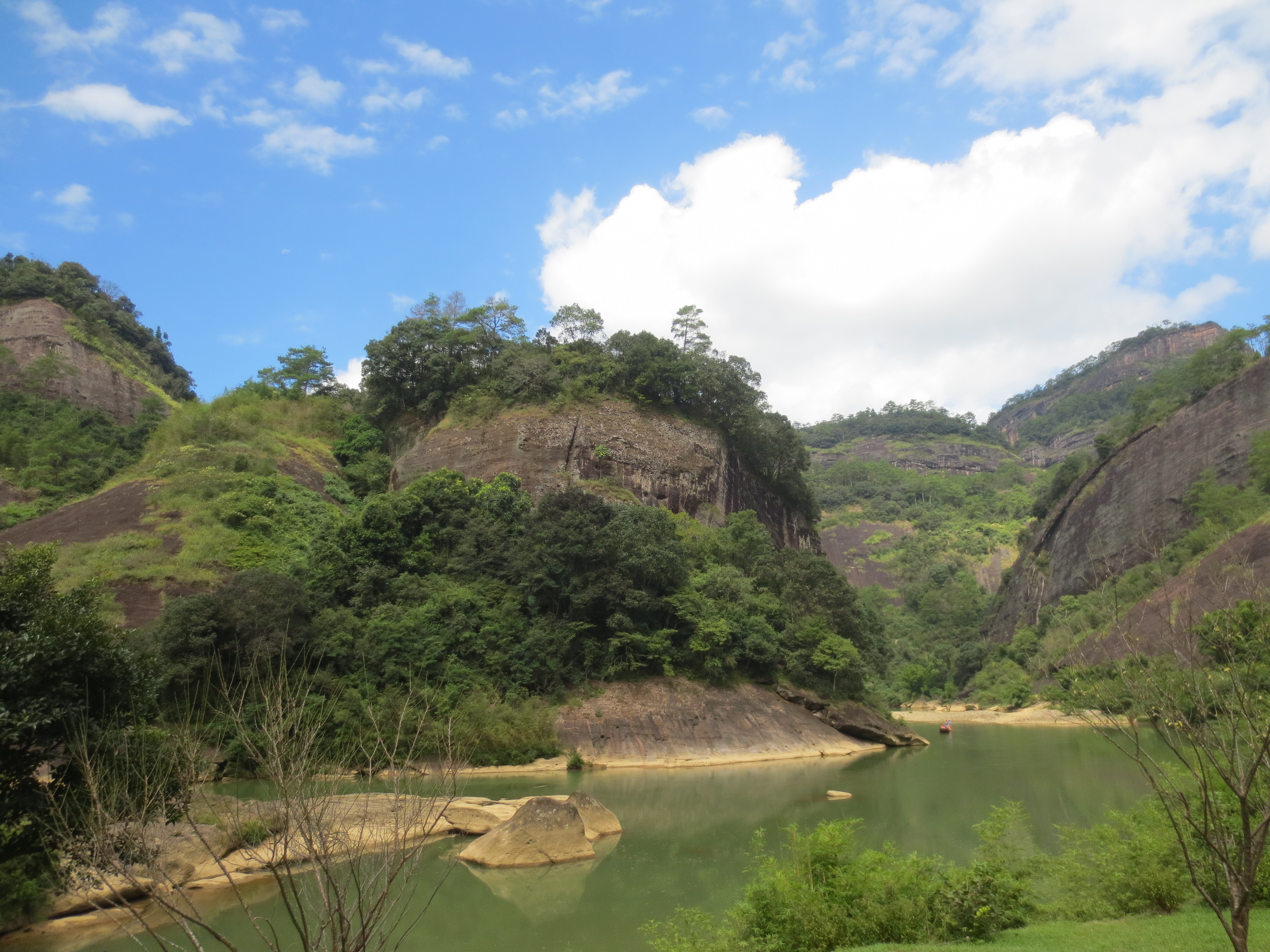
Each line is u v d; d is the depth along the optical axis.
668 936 13.20
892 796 29.50
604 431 68.62
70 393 84.12
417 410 76.31
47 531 51.34
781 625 52.75
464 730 36.22
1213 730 8.82
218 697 31.95
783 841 22.25
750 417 76.69
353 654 38.12
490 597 46.34
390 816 15.23
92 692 13.68
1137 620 46.09
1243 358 80.56
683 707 44.22
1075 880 13.45
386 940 6.78
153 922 15.74
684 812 26.94
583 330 80.81
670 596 49.06
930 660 101.81
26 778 12.85
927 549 151.25
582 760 38.34
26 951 14.13
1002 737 54.28
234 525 51.56
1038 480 178.12
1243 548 51.28
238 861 18.55
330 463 72.19
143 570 43.75
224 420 69.00
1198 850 12.36
